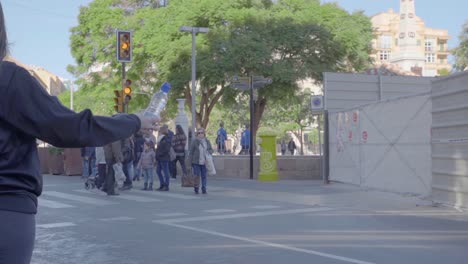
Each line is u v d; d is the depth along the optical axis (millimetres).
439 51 125188
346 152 18453
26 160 2463
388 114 15695
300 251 8062
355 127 17703
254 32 32031
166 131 17969
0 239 2318
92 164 18703
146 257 7824
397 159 15375
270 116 61156
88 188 18484
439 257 7613
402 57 77000
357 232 9602
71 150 25953
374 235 9289
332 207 13203
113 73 38844
